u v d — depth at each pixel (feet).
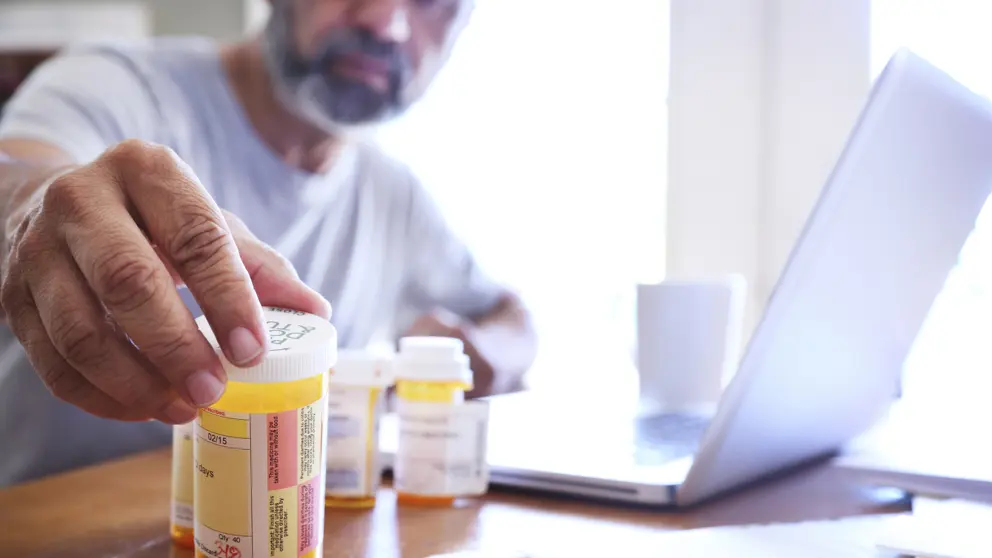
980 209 1.97
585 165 4.79
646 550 1.40
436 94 5.05
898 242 1.69
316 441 1.29
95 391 1.30
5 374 3.29
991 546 1.33
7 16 5.49
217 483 1.24
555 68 4.77
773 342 1.49
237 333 1.14
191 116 3.88
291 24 3.94
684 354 2.73
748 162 4.20
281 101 4.01
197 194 1.21
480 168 5.07
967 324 3.69
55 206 1.22
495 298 4.41
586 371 4.98
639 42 4.52
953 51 3.73
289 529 1.25
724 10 4.18
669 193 4.40
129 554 1.43
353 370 1.73
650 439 2.15
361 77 4.05
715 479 1.69
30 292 1.29
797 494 1.83
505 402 2.85
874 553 1.37
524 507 1.74
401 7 4.09
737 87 4.19
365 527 1.57
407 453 1.77
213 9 5.26
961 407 3.57
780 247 4.18
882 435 2.49
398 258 4.55
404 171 4.59
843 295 1.62
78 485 1.94
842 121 4.00
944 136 1.64
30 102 3.25
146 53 3.92
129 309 1.09
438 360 1.76
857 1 3.92
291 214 4.11
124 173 1.25
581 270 4.92
